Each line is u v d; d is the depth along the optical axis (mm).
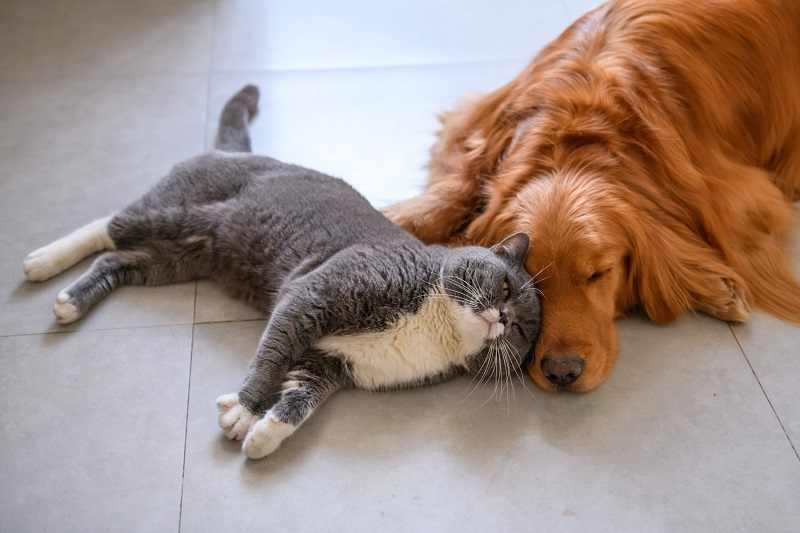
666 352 2297
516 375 2223
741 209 2484
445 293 2084
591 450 2047
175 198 2385
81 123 2951
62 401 2094
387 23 3490
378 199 2713
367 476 1965
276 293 2211
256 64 3250
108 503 1892
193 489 1926
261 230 2262
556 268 2137
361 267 2051
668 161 2336
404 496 1930
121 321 2297
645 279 2268
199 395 2125
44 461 1966
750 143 2641
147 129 2939
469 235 2432
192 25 3447
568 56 2559
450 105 3076
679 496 1957
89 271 2320
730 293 2355
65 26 3410
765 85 2590
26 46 3291
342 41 3383
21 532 1828
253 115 3002
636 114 2342
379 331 2053
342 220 2232
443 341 2111
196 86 3133
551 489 1959
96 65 3217
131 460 1977
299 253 2193
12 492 1901
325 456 2002
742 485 1982
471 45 3377
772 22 2578
